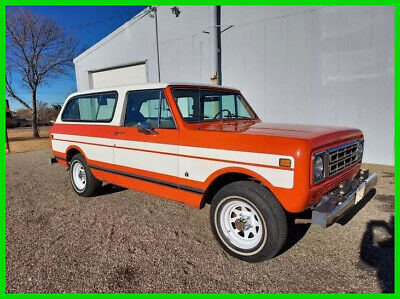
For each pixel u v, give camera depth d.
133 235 3.71
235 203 3.10
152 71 12.79
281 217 2.82
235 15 9.35
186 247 3.39
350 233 3.60
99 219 4.25
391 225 3.78
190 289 2.65
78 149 5.09
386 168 6.86
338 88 7.70
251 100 9.38
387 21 6.80
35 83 18.55
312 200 2.76
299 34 8.12
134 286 2.70
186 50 11.19
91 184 5.05
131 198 5.17
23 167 8.45
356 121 7.56
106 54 14.91
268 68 8.86
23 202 5.13
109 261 3.12
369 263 2.96
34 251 3.37
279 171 2.72
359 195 3.20
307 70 8.12
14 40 17.45
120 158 4.32
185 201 3.56
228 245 3.17
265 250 2.88
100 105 4.76
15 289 2.69
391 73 6.93
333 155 3.03
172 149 3.58
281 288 2.63
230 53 9.69
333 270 2.86
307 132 3.07
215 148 3.17
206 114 4.05
